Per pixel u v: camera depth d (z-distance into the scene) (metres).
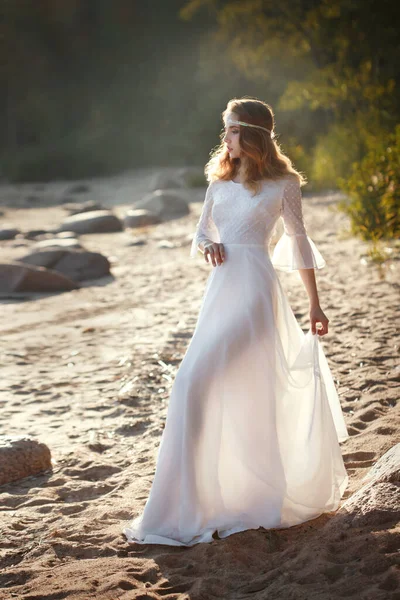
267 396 3.42
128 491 4.16
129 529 3.55
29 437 4.66
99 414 5.58
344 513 3.32
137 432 5.18
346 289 8.99
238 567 3.12
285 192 3.53
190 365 3.48
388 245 11.39
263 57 26.41
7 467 4.43
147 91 44.62
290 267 3.58
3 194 32.34
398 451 3.63
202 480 3.42
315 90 23.22
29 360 7.29
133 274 12.12
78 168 39.62
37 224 20.52
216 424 3.41
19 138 47.84
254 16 26.52
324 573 2.91
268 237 3.60
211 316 3.54
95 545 3.50
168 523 3.46
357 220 12.07
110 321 8.84
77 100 47.81
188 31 44.56
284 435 3.48
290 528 3.42
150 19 45.94
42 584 3.11
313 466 3.49
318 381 3.53
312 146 26.36
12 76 47.56
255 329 3.45
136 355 7.10
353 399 5.30
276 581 2.92
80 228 17.86
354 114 23.44
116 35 46.69
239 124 3.50
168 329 8.11
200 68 38.47
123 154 40.66
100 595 2.95
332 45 24.22
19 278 11.14
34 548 3.53
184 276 11.38
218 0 31.41
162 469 3.46
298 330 3.67
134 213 18.73
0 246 15.91
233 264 3.55
